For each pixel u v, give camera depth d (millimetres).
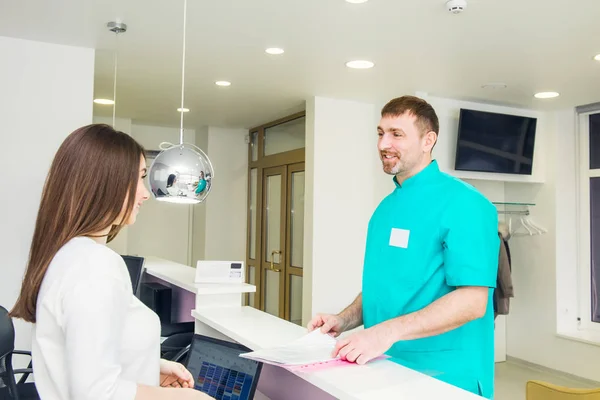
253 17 2746
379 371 1305
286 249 5641
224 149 6539
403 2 2500
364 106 4855
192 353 1615
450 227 1505
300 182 5469
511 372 4863
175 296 3717
